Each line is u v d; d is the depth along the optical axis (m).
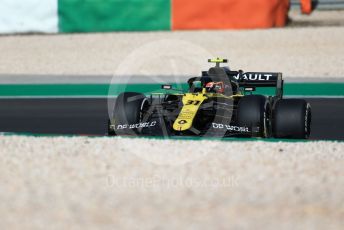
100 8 79.25
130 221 20.73
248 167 26.52
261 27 80.50
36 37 78.00
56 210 21.78
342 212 21.47
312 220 20.75
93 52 70.88
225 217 21.00
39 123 43.69
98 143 31.27
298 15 87.56
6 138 33.12
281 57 67.62
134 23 79.62
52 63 66.75
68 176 25.44
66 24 79.81
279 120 33.47
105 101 52.38
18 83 57.84
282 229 20.00
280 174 25.52
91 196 23.17
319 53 69.25
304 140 33.16
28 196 23.12
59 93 56.41
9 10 79.56
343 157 28.62
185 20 79.44
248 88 36.28
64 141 31.97
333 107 48.81
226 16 79.75
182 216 21.14
